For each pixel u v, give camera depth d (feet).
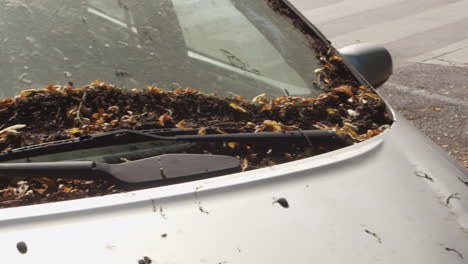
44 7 7.70
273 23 8.80
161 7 8.36
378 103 7.69
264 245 5.20
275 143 6.73
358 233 5.47
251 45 8.29
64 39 7.48
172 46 7.90
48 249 5.07
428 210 5.97
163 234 5.23
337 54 8.56
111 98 7.04
